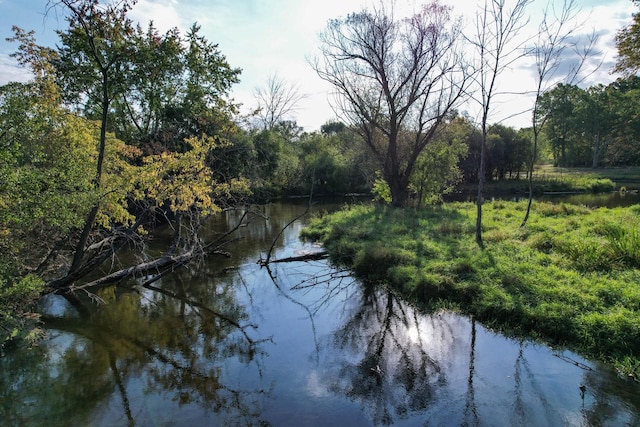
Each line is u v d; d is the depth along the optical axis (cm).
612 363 610
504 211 1811
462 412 535
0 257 769
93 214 1006
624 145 5125
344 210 2273
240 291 1090
